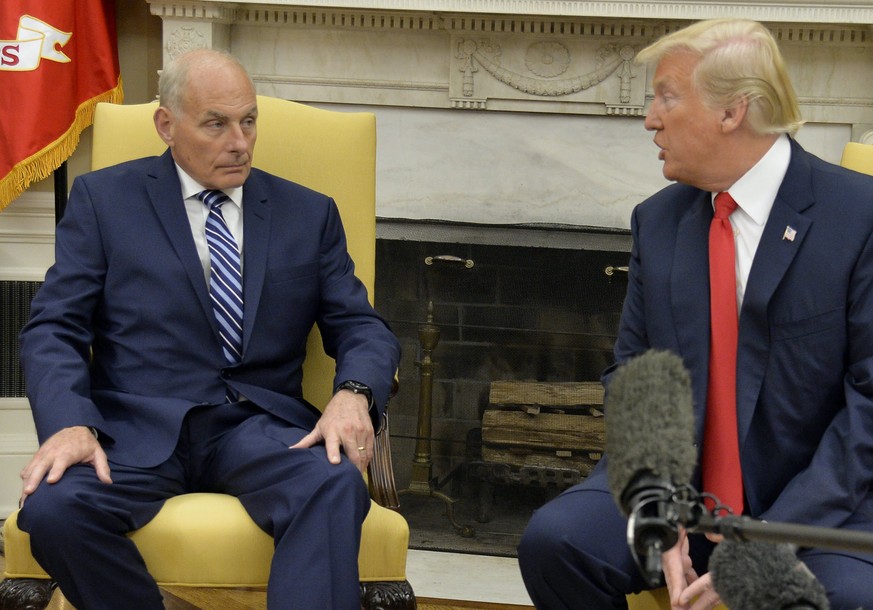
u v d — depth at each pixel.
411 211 3.23
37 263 3.13
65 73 2.93
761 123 1.66
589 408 3.04
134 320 1.99
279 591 1.67
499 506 3.11
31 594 1.77
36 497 1.70
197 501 1.82
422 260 3.14
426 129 3.22
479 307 3.12
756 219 1.72
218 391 1.99
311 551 1.69
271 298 2.05
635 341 1.87
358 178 2.30
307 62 3.18
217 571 1.76
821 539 0.66
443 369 3.13
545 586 1.69
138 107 2.28
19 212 3.10
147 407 1.92
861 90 3.07
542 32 3.10
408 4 2.99
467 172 3.21
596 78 3.11
